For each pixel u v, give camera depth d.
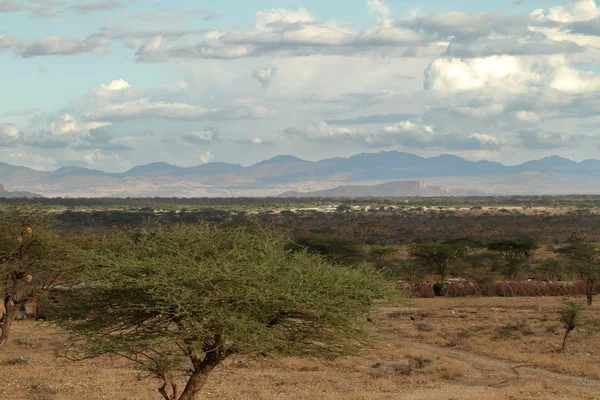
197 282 17.50
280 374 31.52
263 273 18.03
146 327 18.95
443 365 33.22
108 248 19.48
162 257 18.72
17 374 29.98
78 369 31.70
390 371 31.75
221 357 19.16
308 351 19.22
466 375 31.56
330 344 19.53
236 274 17.66
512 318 51.78
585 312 52.75
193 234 19.69
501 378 31.06
